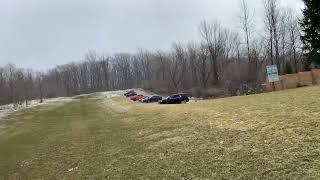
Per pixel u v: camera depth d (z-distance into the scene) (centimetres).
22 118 6275
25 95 12469
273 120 1958
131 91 11344
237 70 8825
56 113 6706
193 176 1437
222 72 10169
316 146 1432
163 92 11500
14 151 2920
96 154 2228
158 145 2086
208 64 11438
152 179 1502
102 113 5578
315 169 1241
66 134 3506
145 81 14900
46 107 8750
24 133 4069
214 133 2048
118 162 1895
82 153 2362
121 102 7912
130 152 2072
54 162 2261
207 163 1556
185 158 1700
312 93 2644
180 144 1986
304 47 6366
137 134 2641
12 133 4209
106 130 3291
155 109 4172
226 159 1552
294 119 1859
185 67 11731
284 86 5159
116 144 2428
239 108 2670
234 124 2138
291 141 1556
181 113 3155
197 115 2814
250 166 1409
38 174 2030
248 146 1648
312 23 6197
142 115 3878
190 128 2367
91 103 8675
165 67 12725
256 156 1497
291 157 1391
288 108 2181
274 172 1298
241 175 1341
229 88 7831
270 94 3366
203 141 1933
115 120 4053
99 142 2667
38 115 6619
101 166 1892
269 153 1492
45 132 3916
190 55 11975
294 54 8481
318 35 6175
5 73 15000
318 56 6178
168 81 11988
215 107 3062
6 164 2439
